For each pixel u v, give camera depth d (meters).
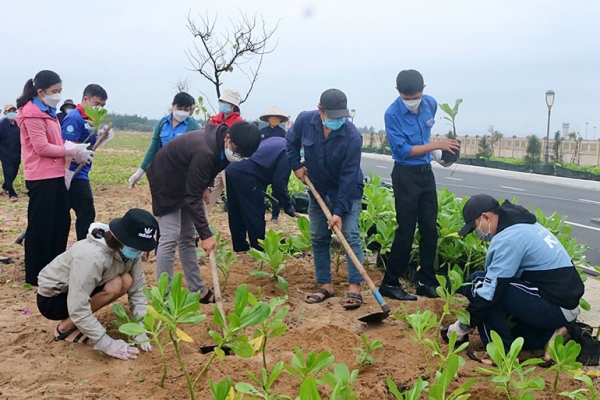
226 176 6.95
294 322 4.95
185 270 5.26
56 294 4.13
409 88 5.23
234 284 5.88
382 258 6.57
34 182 5.49
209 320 4.70
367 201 7.04
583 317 5.18
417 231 6.16
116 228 3.94
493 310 4.19
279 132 8.40
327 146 5.23
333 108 5.01
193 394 3.38
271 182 7.09
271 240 5.74
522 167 27.02
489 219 4.19
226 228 8.99
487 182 22.34
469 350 4.39
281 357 4.07
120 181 16.58
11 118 11.78
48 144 5.44
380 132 53.62
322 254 5.60
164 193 4.96
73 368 3.90
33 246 5.58
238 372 3.81
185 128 6.88
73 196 6.07
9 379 3.70
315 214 5.52
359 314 5.17
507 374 3.23
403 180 5.42
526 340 4.30
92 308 4.17
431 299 5.41
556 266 4.06
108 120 6.06
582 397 3.21
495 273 4.02
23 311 5.00
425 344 3.87
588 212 13.77
